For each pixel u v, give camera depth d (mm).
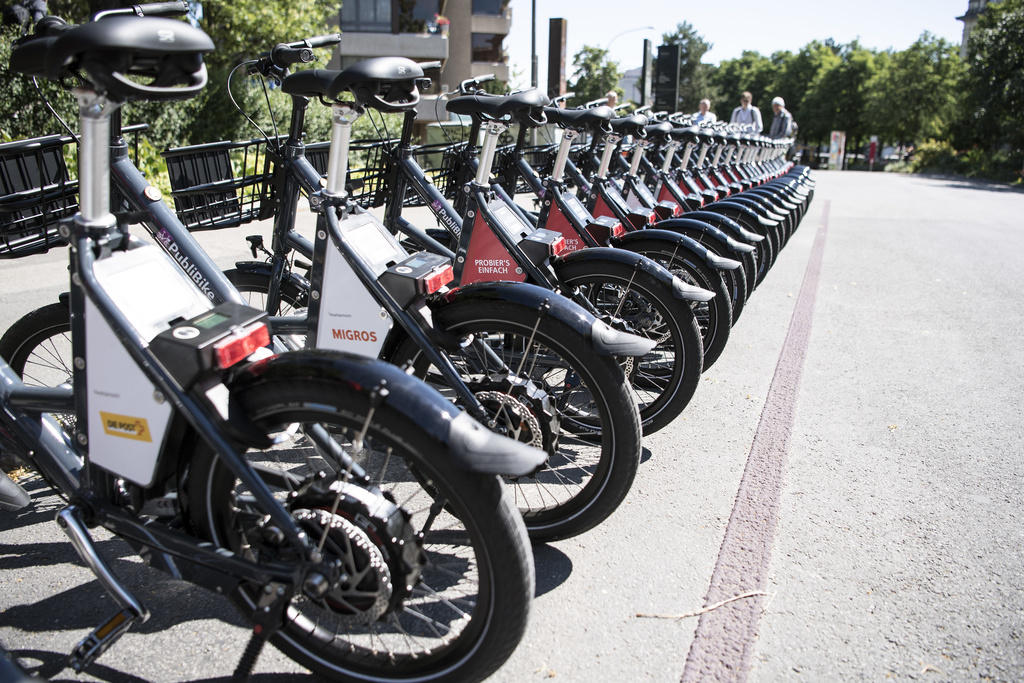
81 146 1658
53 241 2695
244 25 12016
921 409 3822
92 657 1727
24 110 8133
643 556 2504
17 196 2529
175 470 1790
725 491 2943
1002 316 5727
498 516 1617
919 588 2363
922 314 5758
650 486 2973
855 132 58156
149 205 2234
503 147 4023
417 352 2514
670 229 4273
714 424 3586
